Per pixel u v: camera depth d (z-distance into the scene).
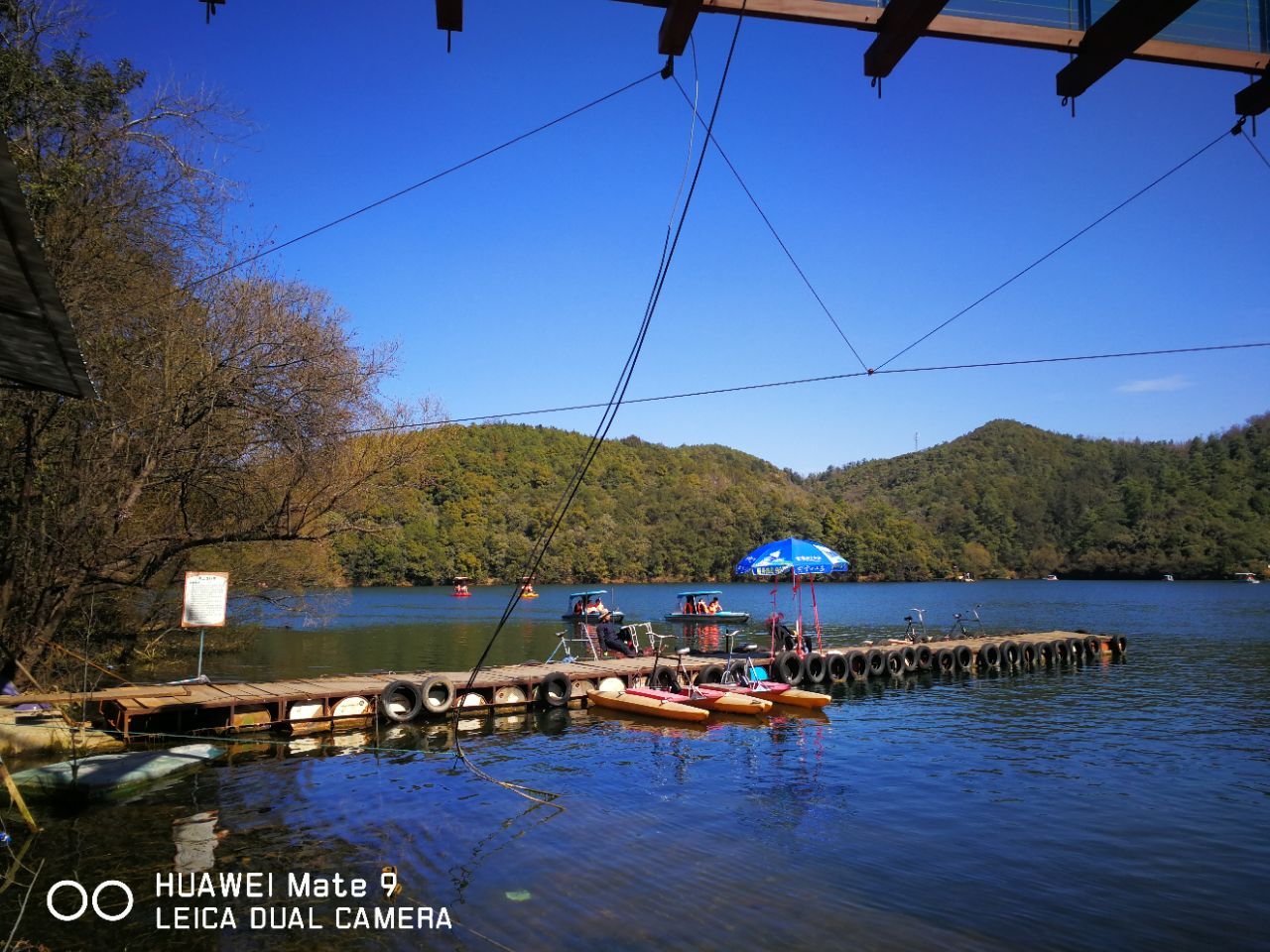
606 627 26.80
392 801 10.87
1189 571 114.38
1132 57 7.16
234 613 27.17
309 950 6.52
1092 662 28.69
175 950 6.50
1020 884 8.08
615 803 10.88
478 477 117.56
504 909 7.32
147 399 16.20
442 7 6.48
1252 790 11.73
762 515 129.50
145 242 15.98
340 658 28.38
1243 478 135.50
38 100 13.67
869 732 16.23
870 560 121.75
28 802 10.56
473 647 33.47
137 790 11.32
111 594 19.55
